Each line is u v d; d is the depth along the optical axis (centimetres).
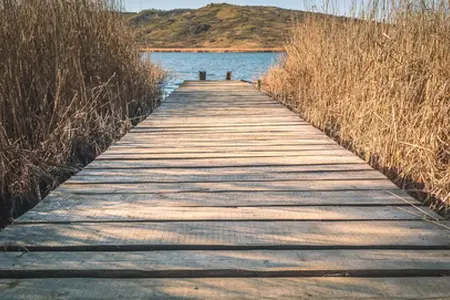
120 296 106
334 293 107
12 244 131
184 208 165
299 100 477
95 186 192
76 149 303
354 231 143
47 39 302
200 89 697
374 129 280
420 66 254
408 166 237
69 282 113
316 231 143
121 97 406
